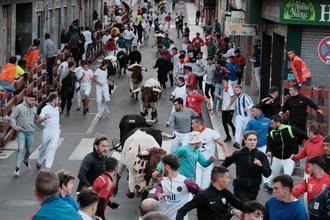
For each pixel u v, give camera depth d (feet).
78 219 26.25
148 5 280.10
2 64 115.24
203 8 233.55
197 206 36.11
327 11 86.58
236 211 35.73
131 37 152.56
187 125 60.80
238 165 44.19
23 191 58.39
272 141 54.44
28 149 64.39
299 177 62.44
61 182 33.78
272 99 66.03
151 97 85.81
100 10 220.84
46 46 104.22
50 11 148.87
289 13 88.12
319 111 67.21
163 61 115.34
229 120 77.82
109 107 100.58
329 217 35.17
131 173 49.78
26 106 63.41
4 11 116.06
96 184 40.93
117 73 130.72
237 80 106.01
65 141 78.64
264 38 108.17
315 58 88.74
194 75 93.15
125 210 53.21
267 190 56.80
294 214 33.55
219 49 143.23
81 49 136.46
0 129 74.23
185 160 45.65
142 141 50.49
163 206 39.70
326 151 44.78
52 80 104.78
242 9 113.70
